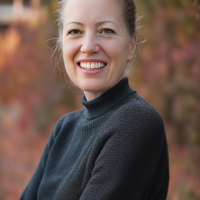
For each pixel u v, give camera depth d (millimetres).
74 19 1236
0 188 6094
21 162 7137
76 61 1290
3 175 6547
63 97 8703
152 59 6129
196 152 5184
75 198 1191
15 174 6605
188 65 5703
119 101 1274
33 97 8641
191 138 5309
